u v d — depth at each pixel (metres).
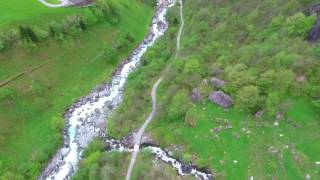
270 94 87.00
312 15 99.81
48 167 90.75
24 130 99.06
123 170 84.38
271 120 86.62
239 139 84.88
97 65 120.75
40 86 108.12
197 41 122.44
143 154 86.94
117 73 120.81
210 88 96.69
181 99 95.12
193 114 90.56
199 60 108.31
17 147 95.19
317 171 75.38
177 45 127.69
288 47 97.25
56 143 95.06
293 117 85.75
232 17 125.56
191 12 144.88
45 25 117.88
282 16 109.69
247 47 104.69
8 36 109.44
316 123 83.88
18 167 90.12
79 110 106.56
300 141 81.19
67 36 119.81
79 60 119.06
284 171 76.62
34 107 103.81
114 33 131.38
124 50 129.38
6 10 118.88
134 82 111.38
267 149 81.31
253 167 78.94
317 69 89.62
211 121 89.62
